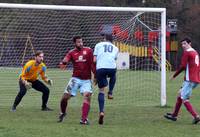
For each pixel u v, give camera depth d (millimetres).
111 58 27312
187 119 30547
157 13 42031
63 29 51719
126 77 51094
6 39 51031
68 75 56281
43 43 52250
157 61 43250
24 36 51281
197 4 145250
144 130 25516
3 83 52875
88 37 46406
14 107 33594
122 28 43156
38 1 126438
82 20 48344
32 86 34125
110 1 138500
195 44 132625
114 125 27344
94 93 44938
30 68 33438
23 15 50531
